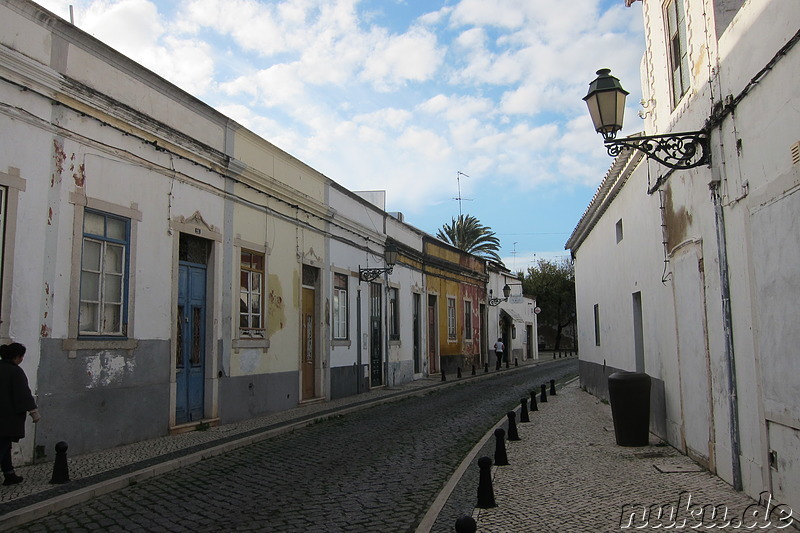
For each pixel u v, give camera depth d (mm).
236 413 13539
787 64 5797
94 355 9758
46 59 9117
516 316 44500
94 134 9930
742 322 7066
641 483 7867
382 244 22953
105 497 7484
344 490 7918
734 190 7102
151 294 11078
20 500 6922
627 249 13547
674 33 9477
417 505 7207
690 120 8539
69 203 9406
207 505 7168
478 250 48969
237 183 13859
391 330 24125
